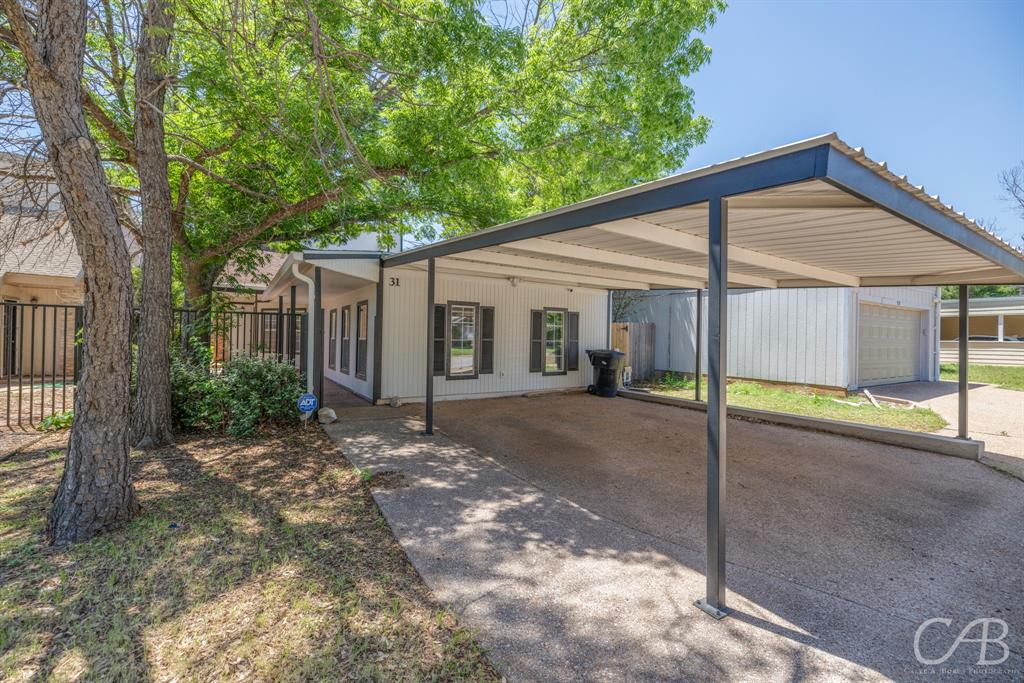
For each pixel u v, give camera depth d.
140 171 5.84
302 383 7.64
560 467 5.51
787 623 2.61
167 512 3.87
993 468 5.59
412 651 2.32
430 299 6.95
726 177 2.79
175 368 6.59
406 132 7.07
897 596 2.90
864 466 5.63
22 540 3.35
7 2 3.03
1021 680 2.18
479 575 3.06
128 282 3.59
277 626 2.48
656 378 14.30
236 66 5.85
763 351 12.09
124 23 5.63
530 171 9.58
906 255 5.26
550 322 11.57
